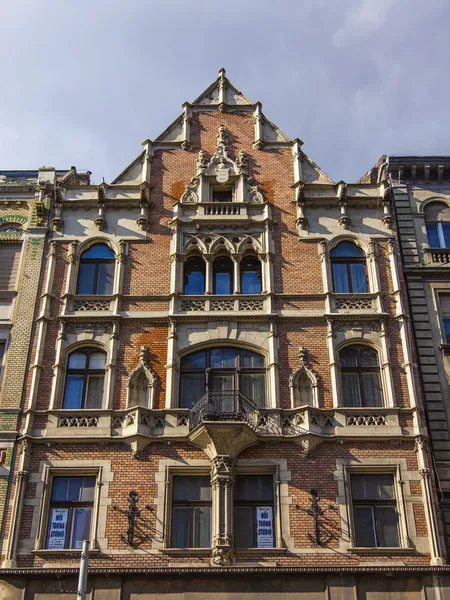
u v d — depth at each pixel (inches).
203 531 819.4
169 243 1031.6
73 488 845.2
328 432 869.2
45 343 942.4
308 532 807.7
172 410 879.7
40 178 1111.0
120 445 862.5
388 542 813.9
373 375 927.7
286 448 857.5
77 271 1012.5
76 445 862.5
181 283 994.7
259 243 1023.0
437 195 1108.5
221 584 772.6
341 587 768.9
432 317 987.9
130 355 932.6
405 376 916.0
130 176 1098.1
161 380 915.4
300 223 1041.5
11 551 789.9
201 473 850.1
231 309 967.6
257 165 1104.8
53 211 1066.1
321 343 940.6
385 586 773.3
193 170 1103.0
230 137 1133.1
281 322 956.6
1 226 1054.4
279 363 924.0
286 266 1008.2
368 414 882.1
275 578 775.7
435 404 909.8
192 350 939.3
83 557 668.7
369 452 858.1
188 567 775.1
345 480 838.5
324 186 1077.8
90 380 925.2
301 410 874.8
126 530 808.9
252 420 868.6
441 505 839.1
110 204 1061.1
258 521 823.1
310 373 913.5
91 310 968.9
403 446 863.1
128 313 962.7
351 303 973.8
